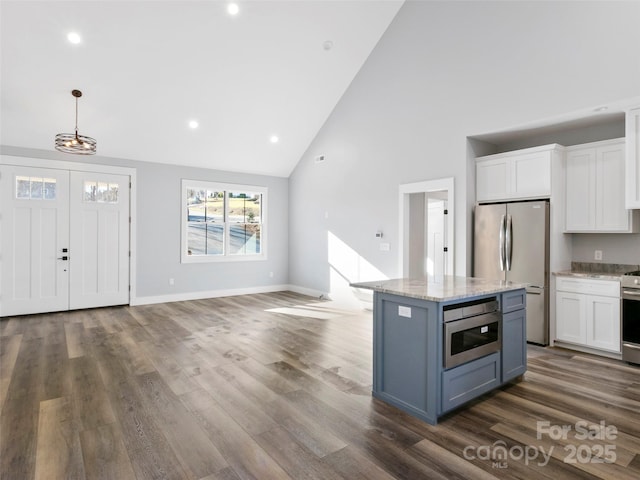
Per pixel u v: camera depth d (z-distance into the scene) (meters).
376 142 5.88
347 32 5.41
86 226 5.95
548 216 4.09
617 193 3.84
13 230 5.43
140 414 2.54
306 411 2.59
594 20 3.63
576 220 4.15
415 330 2.52
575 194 4.16
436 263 6.31
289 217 8.09
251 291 7.65
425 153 5.14
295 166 7.80
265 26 4.85
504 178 4.46
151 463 2.00
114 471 1.93
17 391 2.90
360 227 6.20
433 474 1.91
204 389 2.95
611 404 2.71
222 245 7.39
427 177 5.11
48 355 3.76
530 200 4.29
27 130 5.25
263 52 5.17
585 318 3.88
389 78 5.62
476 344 2.69
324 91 6.25
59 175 5.71
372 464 1.99
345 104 6.42
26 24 4.05
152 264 6.53
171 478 1.88
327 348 4.02
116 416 2.51
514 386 3.03
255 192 7.69
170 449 2.13
